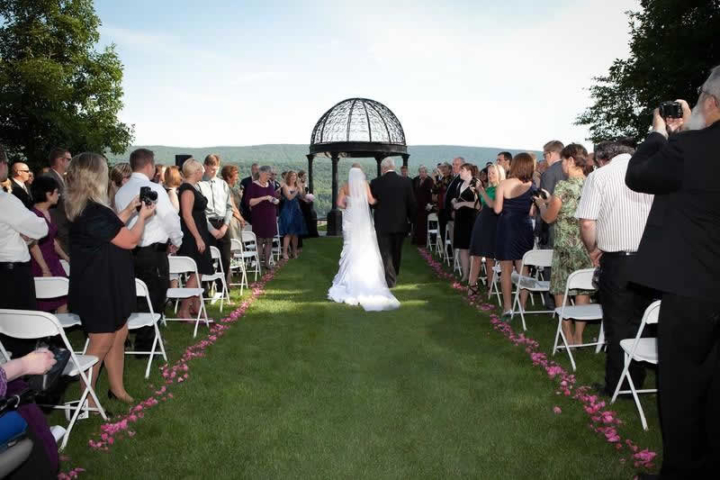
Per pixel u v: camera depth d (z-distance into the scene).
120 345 3.96
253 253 9.21
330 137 16.83
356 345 5.44
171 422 3.62
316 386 4.29
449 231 10.53
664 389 2.54
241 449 3.26
